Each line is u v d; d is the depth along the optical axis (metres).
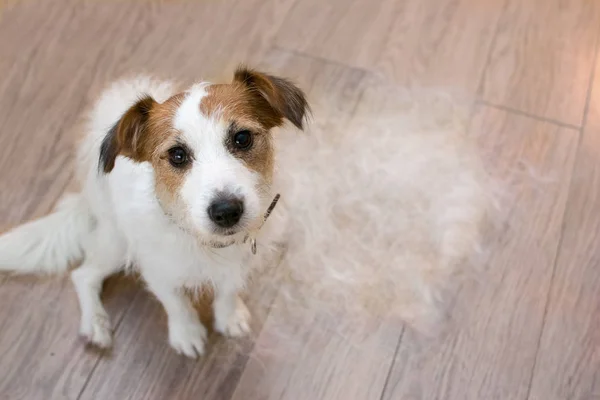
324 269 1.86
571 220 1.95
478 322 1.79
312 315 1.79
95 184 1.50
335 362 1.72
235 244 1.42
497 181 2.02
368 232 1.92
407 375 1.71
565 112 2.14
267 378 1.70
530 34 2.30
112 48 2.20
